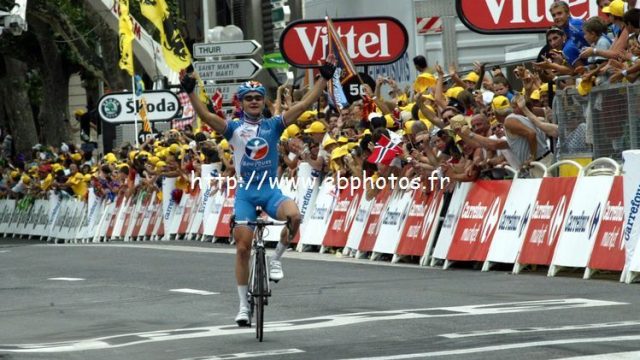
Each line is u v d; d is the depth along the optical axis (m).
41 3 64.44
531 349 15.58
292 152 38.00
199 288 26.12
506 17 34.06
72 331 20.23
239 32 51.84
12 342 19.23
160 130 62.78
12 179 71.69
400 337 17.33
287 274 28.11
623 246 23.59
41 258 38.94
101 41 66.06
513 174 27.80
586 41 27.75
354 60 41.69
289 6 63.78
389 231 31.88
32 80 92.50
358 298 22.56
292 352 16.61
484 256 27.50
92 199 58.56
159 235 50.84
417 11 40.78
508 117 27.39
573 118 26.64
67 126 78.06
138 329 20.02
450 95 31.67
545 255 25.70
